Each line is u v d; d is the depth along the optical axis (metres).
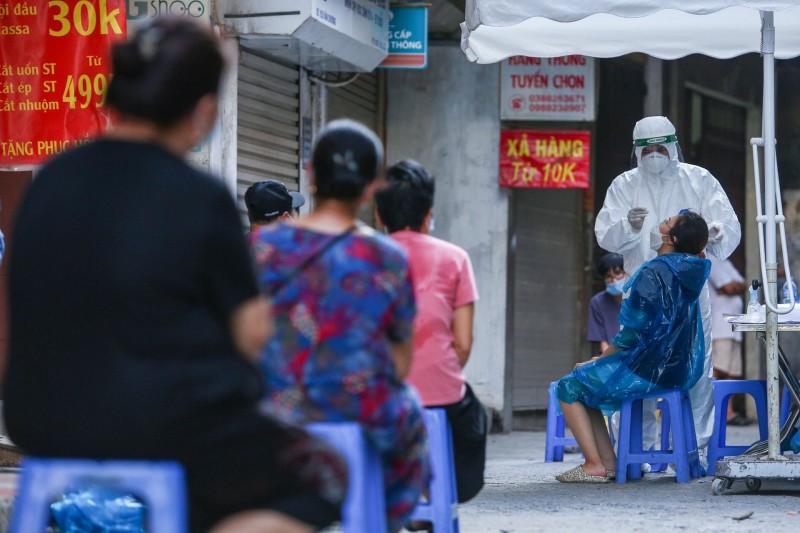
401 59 31.55
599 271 28.56
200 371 7.77
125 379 7.62
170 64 7.96
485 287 36.84
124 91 8.00
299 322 10.25
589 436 21.48
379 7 30.52
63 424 7.69
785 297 21.09
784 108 44.19
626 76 41.19
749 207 45.00
